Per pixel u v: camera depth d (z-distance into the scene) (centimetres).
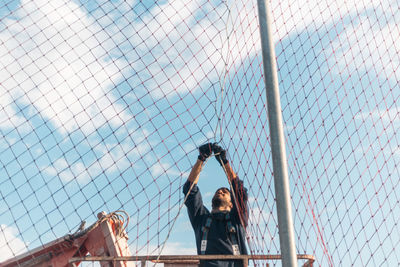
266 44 533
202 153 621
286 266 458
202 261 573
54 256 632
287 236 467
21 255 626
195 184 616
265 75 523
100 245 632
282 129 502
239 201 612
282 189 482
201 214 606
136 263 613
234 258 559
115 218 647
